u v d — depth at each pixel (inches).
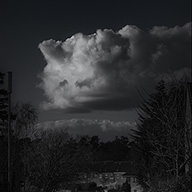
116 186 3750.0
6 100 1889.8
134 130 1533.0
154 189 799.1
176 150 812.0
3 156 1649.9
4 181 1510.8
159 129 965.2
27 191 1721.2
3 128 1841.8
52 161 1704.0
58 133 1750.7
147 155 1512.1
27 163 1712.6
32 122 1878.7
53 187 1720.0
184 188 728.3
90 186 2856.8
